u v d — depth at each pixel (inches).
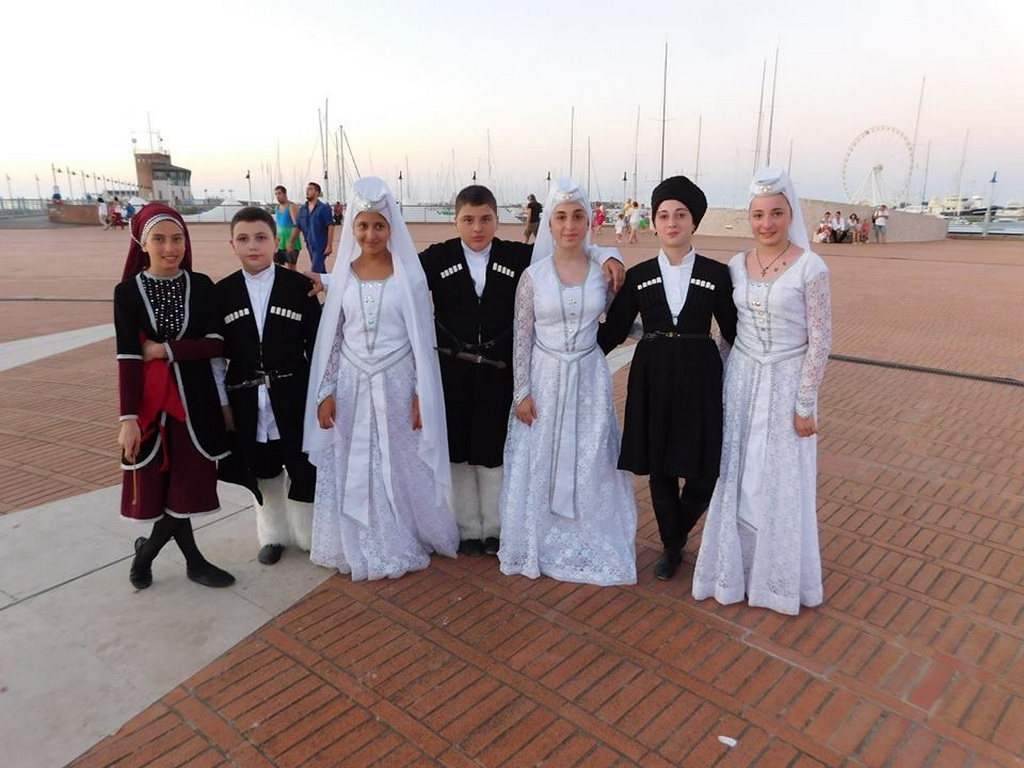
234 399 133.3
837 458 198.4
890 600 130.5
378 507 136.3
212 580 134.3
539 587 135.6
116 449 205.5
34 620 123.6
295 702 104.2
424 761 93.4
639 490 180.2
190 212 2138.3
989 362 311.9
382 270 133.7
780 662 113.1
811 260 116.2
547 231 136.4
